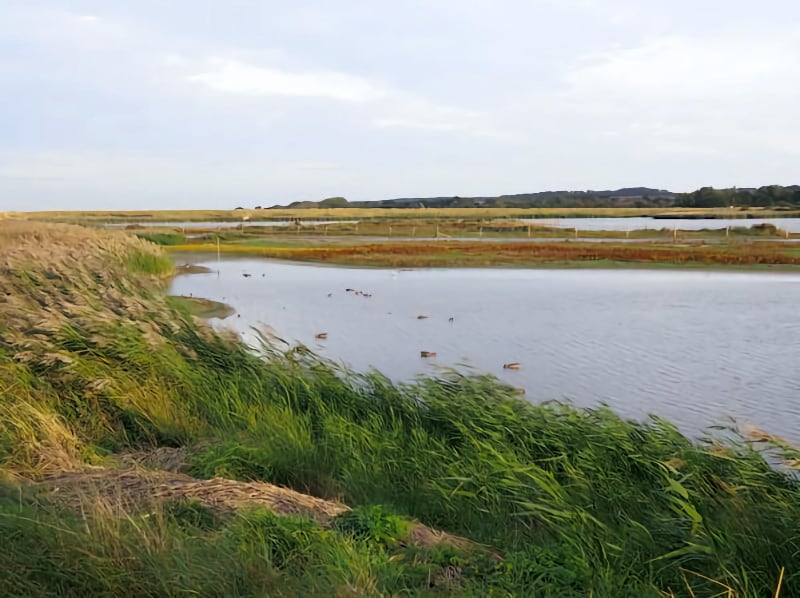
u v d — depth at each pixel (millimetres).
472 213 154500
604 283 31797
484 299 26109
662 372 14320
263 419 8766
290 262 42875
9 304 11016
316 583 4352
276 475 7363
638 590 5027
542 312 22953
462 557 5246
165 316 11680
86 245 27781
